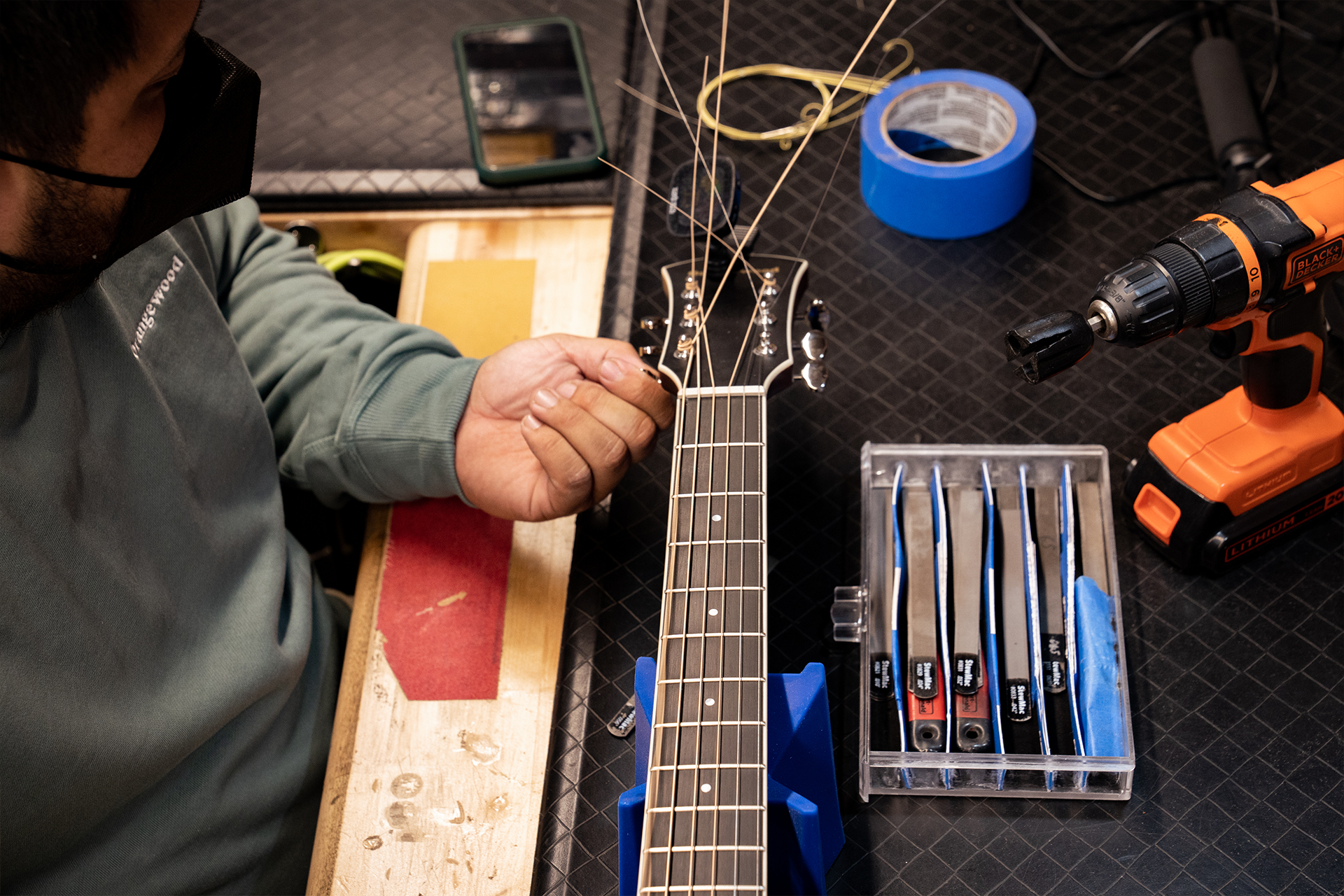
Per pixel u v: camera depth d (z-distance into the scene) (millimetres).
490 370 887
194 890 761
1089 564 805
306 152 1193
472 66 1229
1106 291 651
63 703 677
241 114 702
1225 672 771
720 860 563
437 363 906
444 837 754
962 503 821
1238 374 919
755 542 694
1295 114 1058
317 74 1269
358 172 1165
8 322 651
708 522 707
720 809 582
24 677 659
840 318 988
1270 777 721
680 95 1161
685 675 634
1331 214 652
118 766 704
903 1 1211
